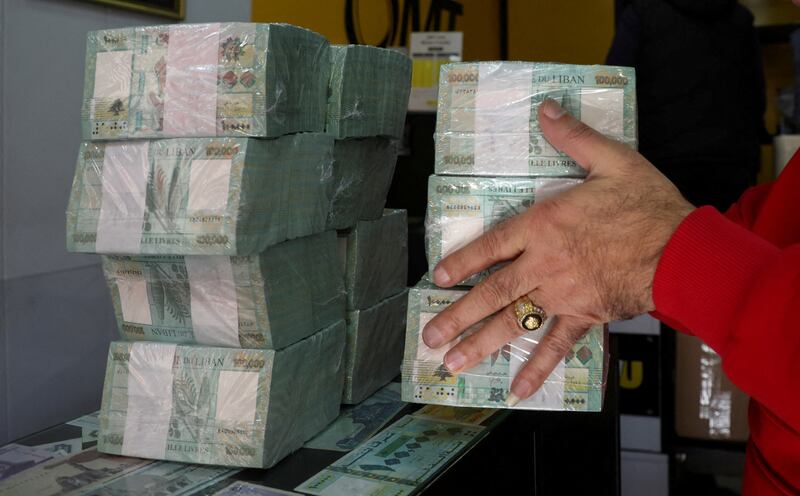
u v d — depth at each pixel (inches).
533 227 30.8
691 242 28.5
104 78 37.9
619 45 114.9
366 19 143.6
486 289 31.9
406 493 34.2
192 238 35.7
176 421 38.2
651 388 88.2
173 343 39.3
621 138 35.3
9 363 56.7
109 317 66.5
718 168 115.0
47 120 59.1
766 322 26.3
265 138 36.7
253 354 37.7
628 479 89.8
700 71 111.8
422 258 93.5
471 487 39.4
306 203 40.3
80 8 61.3
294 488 35.1
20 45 56.2
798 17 183.5
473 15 206.4
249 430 37.1
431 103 119.5
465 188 36.1
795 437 31.6
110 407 39.3
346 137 44.1
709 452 88.0
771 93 188.7
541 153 35.5
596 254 30.1
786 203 36.1
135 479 36.3
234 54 35.9
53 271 60.3
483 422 43.8
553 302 31.6
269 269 37.6
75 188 38.4
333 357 43.9
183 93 36.5
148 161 37.0
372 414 45.9
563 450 51.7
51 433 43.2
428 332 33.1
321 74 42.4
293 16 113.7
